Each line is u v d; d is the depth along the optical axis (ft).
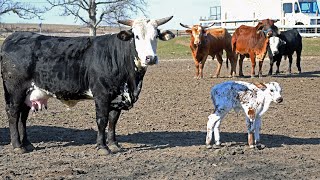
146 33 31.63
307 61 111.04
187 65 103.71
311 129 40.42
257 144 33.50
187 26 81.41
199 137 37.91
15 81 33.45
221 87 33.14
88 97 33.73
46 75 33.24
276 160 30.45
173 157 31.45
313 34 143.43
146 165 29.55
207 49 77.15
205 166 29.14
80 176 27.40
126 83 32.76
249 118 32.86
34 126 42.34
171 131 40.11
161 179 26.76
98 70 32.48
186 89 65.10
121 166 29.43
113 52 32.53
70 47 33.19
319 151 32.89
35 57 33.32
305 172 27.84
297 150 33.14
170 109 50.03
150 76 82.17
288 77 78.74
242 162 30.01
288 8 174.09
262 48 76.28
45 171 28.48
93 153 33.06
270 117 45.14
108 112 32.94
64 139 37.86
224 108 33.04
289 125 41.88
